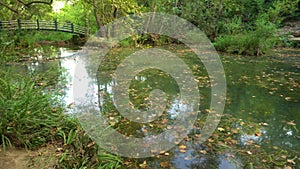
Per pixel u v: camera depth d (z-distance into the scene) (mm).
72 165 2252
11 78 3521
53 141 2666
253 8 13852
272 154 2783
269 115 3857
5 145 2469
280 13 13523
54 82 5391
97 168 2275
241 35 10781
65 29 13969
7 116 2482
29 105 2684
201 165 2553
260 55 9625
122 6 5094
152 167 2498
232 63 8086
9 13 14148
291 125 3523
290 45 11820
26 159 2322
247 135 3209
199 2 13484
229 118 3723
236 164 2582
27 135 2561
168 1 13258
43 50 10922
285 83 5699
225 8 13531
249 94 4871
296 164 2604
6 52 6445
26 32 12352
